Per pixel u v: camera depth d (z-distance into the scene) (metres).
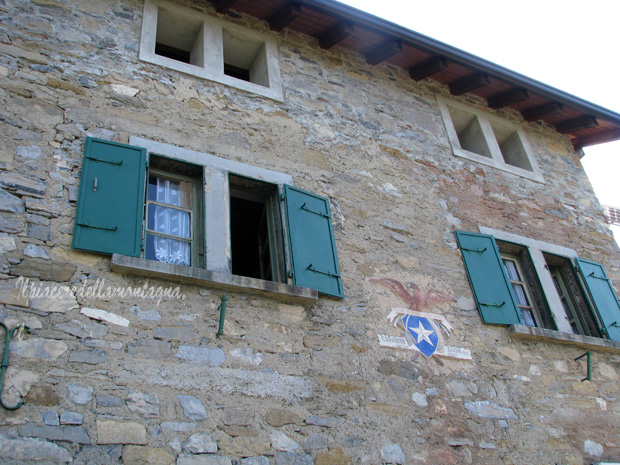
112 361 4.23
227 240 5.30
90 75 5.74
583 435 5.91
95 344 4.25
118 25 6.26
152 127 5.70
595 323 7.04
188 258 5.25
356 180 6.63
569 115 8.95
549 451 5.61
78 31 5.98
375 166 6.91
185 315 4.68
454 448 5.15
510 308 6.43
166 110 5.91
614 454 5.95
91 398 4.02
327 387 4.92
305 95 7.01
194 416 4.25
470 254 6.71
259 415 4.49
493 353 6.02
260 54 7.18
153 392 4.22
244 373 4.63
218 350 4.64
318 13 7.12
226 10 7.01
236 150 6.03
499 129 8.70
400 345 5.54
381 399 5.09
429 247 6.55
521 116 8.98
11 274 4.29
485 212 7.38
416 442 5.00
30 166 4.88
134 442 3.96
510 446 5.45
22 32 5.67
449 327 5.96
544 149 8.85
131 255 4.74
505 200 7.69
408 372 5.40
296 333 5.08
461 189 7.40
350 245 6.04
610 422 6.18
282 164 6.23
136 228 4.90
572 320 7.27
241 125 6.27
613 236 8.45
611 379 6.56
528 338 6.29
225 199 5.55
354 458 4.66
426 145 7.55
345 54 7.77
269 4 7.00
